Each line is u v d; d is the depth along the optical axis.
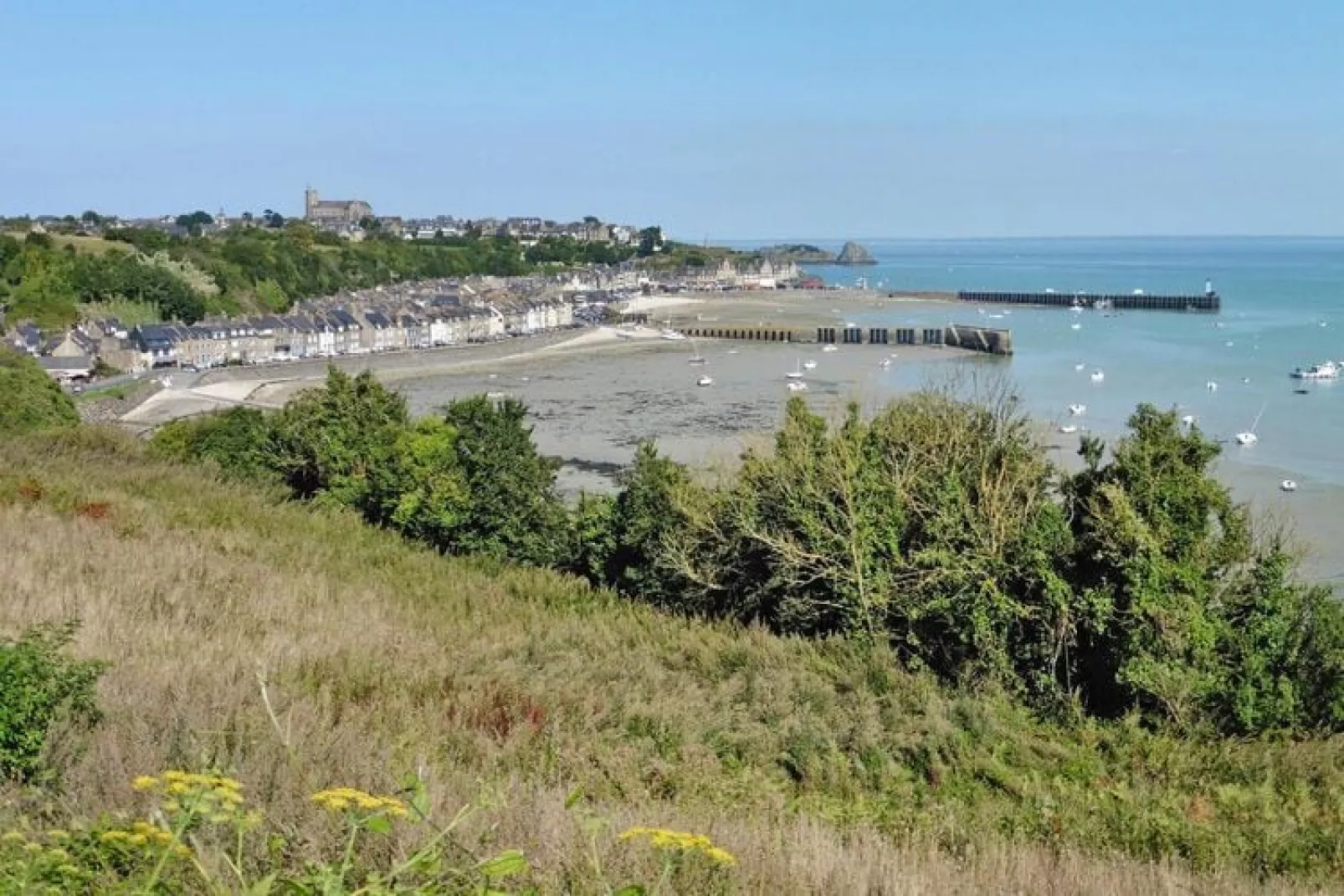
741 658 21.41
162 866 5.12
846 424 27.67
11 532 23.30
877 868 9.16
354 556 30.81
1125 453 21.84
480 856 7.30
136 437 52.25
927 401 28.09
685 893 7.64
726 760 16.03
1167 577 20.11
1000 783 16.70
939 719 18.23
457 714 14.52
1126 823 14.32
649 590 29.44
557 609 26.97
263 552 27.72
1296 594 20.70
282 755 9.42
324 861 6.87
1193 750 18.25
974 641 21.64
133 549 23.97
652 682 18.91
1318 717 19.62
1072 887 10.09
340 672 15.70
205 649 15.50
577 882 7.36
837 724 17.83
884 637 23.23
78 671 10.05
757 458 28.53
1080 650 21.36
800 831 9.98
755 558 27.20
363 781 9.21
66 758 8.93
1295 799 16.23
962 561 22.12
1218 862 12.88
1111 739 18.64
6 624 15.07
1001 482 23.39
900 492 24.44
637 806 11.47
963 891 9.24
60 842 6.34
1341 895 11.68
